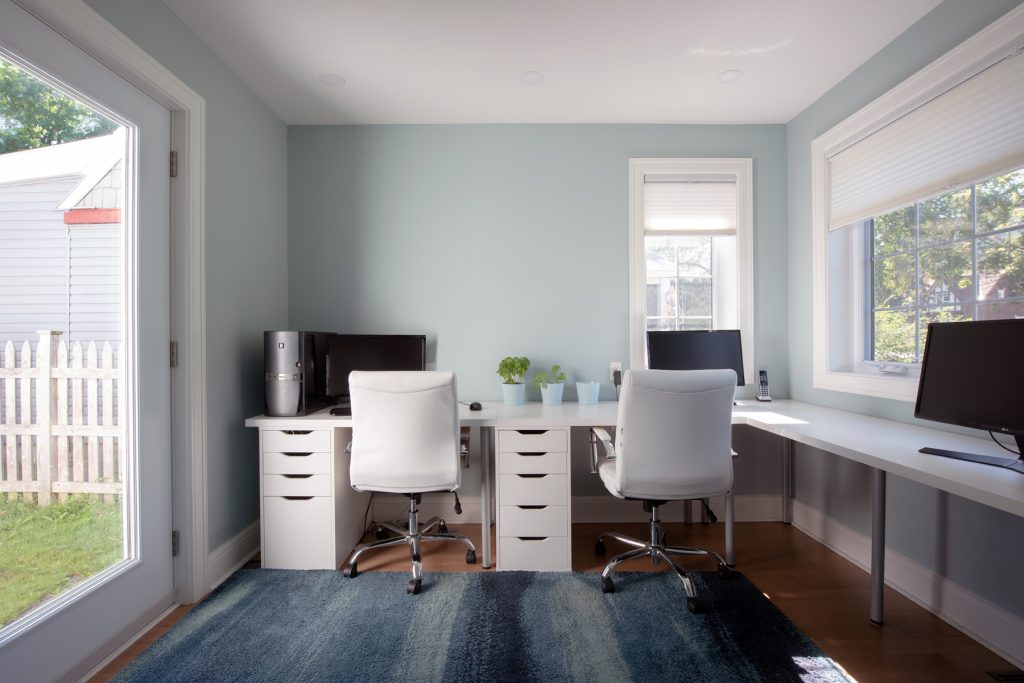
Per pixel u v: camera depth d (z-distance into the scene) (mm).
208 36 1949
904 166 1938
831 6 1788
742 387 2604
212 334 2018
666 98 2496
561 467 2133
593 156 2783
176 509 1853
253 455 2367
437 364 2783
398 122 2768
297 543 2137
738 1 1762
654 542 2068
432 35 1958
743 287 2775
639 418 1823
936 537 1774
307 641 1623
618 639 1631
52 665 1350
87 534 1509
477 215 2785
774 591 1953
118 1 1533
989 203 1655
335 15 1826
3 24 1217
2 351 1277
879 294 2252
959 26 1683
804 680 1428
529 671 1478
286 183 2758
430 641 1624
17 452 1311
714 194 2805
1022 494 1039
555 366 2697
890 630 1676
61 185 1430
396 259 2783
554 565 2137
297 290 2775
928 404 1489
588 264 2785
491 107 2588
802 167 2641
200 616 1771
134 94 1659
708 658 1529
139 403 1680
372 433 1954
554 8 1795
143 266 1698
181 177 1851
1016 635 1479
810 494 2562
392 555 2311
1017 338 1280
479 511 2766
